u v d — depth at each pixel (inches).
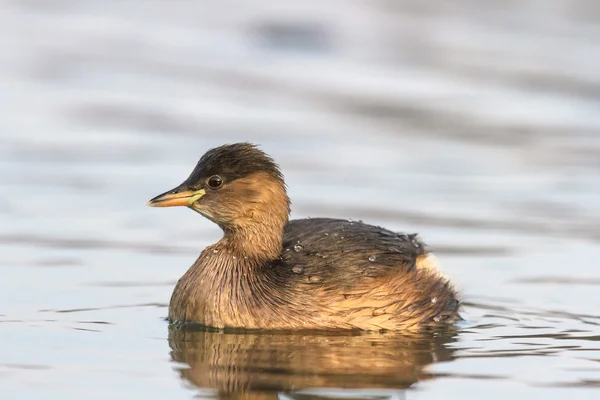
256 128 899.4
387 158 815.7
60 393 371.9
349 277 476.1
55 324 463.2
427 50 1231.5
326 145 852.0
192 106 972.6
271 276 477.4
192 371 401.4
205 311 472.4
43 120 899.4
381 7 1407.5
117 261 571.2
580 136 896.3
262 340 452.4
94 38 1240.2
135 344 438.9
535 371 406.9
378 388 385.7
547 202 702.5
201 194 488.4
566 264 581.3
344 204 685.3
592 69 1140.5
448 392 381.7
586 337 458.6
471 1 1433.3
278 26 1293.1
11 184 717.9
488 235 631.2
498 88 1075.3
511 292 534.6
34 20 1309.1
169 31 1293.1
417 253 514.6
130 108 956.0
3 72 1064.2
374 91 1055.6
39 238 606.9
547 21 1352.1
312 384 388.5
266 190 486.6
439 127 925.8
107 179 733.3
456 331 471.8
